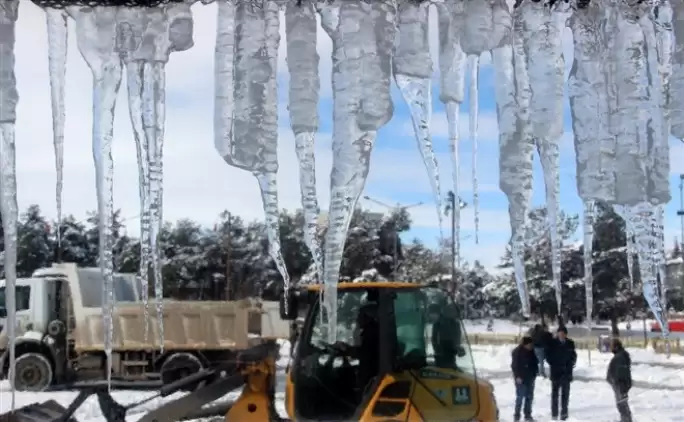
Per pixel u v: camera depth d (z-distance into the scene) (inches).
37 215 1104.8
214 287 1439.5
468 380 252.7
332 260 117.6
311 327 267.7
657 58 124.0
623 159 124.0
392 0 117.5
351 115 115.5
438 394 246.8
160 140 124.1
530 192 124.9
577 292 993.5
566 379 481.7
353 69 115.3
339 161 116.6
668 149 124.9
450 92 125.3
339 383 259.8
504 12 121.1
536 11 121.9
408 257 1294.3
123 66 120.8
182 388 259.9
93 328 570.9
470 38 120.4
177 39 120.1
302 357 264.8
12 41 115.5
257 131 116.9
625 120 123.6
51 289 577.9
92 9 118.6
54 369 565.9
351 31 115.4
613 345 487.8
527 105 122.9
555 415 481.4
